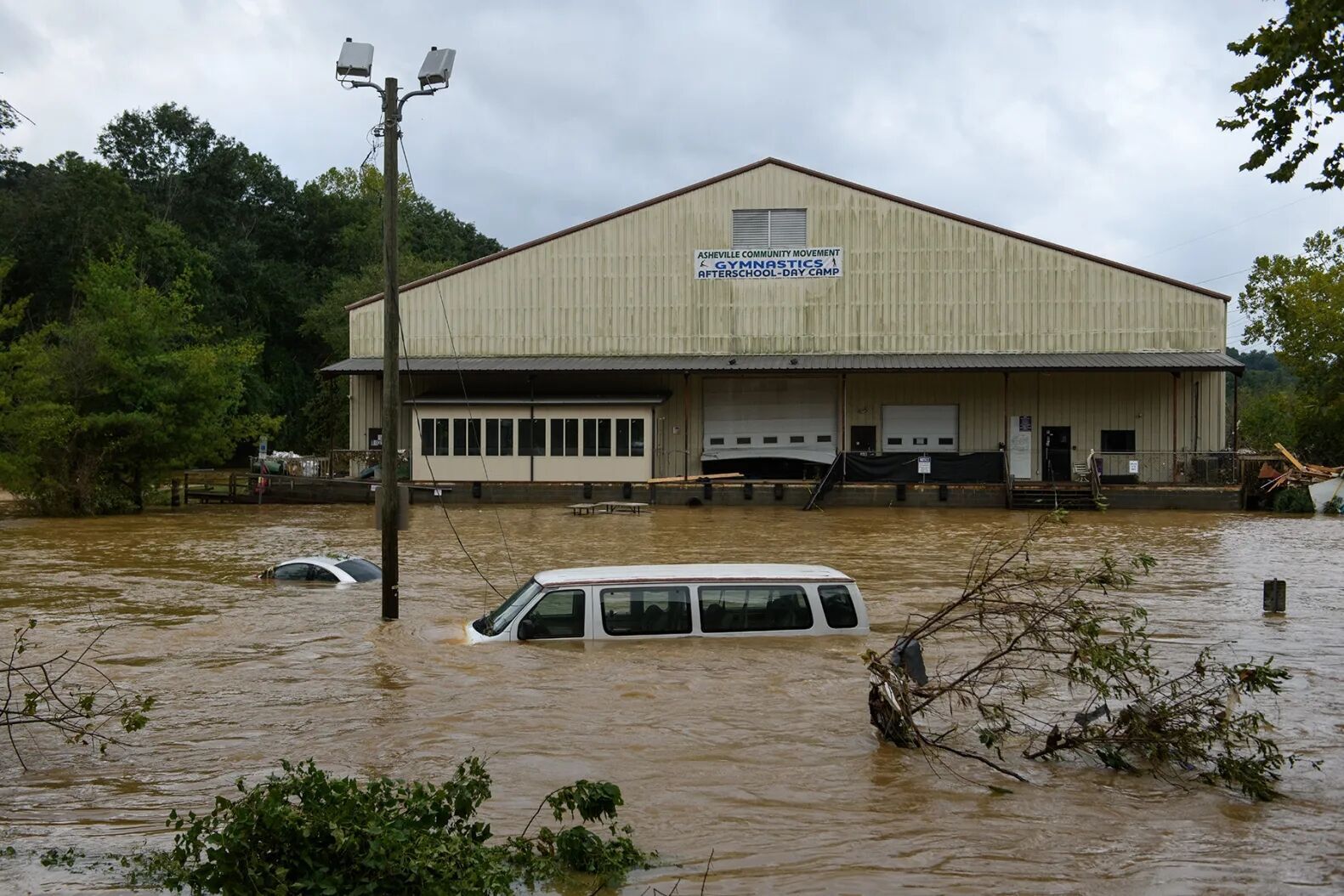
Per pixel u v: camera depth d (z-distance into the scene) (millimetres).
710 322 46594
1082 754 9094
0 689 11242
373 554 24328
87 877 6379
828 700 10344
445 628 14297
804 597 12242
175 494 42344
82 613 15867
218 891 5703
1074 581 12195
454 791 6434
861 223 45781
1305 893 6215
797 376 45969
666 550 25281
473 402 44875
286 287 77500
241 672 11875
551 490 43375
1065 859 6746
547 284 47281
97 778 8391
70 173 65875
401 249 79688
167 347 41500
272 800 5785
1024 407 45125
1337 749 9227
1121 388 44531
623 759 8742
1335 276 53719
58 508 37719
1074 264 44562
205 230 77000
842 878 6426
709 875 6469
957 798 7938
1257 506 40531
